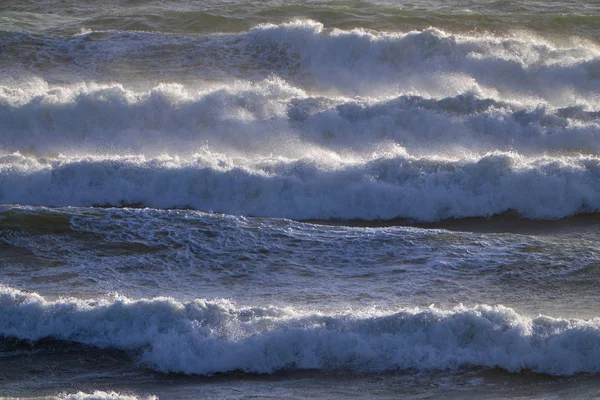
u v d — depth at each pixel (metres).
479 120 61.72
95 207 52.12
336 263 40.88
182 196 53.09
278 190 52.53
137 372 31.78
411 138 62.06
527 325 32.09
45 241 43.28
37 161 56.97
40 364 32.38
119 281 39.19
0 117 65.62
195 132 64.50
